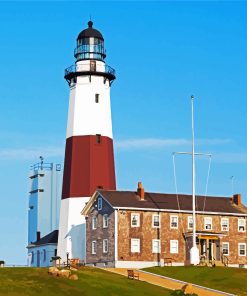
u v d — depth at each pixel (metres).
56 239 151.75
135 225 121.88
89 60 140.50
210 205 130.00
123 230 121.00
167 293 89.94
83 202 133.62
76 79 140.62
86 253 127.19
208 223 127.69
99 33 142.88
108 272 105.56
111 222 121.69
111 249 120.94
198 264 116.06
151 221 123.12
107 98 141.12
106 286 89.31
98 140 137.50
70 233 133.62
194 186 117.19
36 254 155.88
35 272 92.75
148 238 122.31
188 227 125.75
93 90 139.62
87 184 134.25
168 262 122.44
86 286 88.00
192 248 116.62
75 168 135.75
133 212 122.12
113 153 140.00
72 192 135.00
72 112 139.62
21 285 85.31
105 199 123.56
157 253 122.38
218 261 125.25
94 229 126.25
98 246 124.56
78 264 109.56
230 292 94.94
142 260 121.12
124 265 119.81
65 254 133.75
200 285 99.00
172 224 124.50
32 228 191.75
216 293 93.62
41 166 191.50
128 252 120.62
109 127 140.12
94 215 126.88
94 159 135.75
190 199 130.25
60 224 136.12
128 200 124.19
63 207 136.12
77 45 142.62
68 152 138.12
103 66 141.38
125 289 89.19
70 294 84.12
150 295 87.56
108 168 136.88
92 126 137.75
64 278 90.62
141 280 100.00
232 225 129.38
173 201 127.44
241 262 128.50
